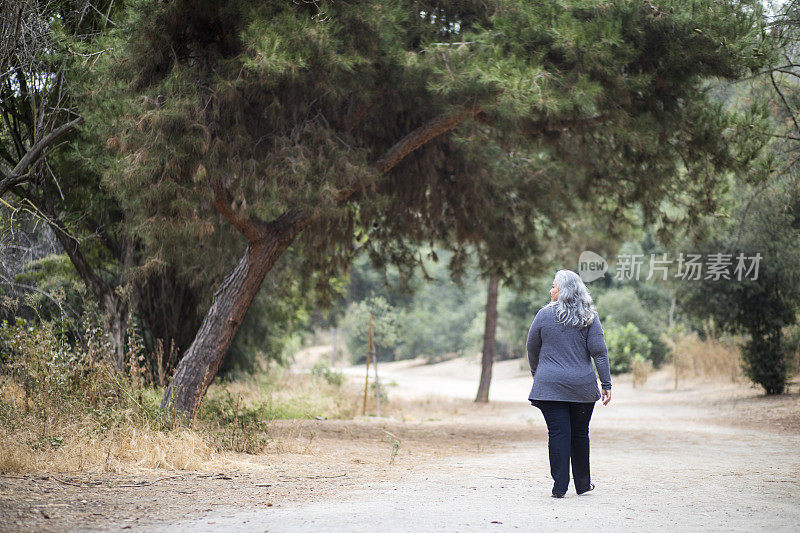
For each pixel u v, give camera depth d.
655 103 17.14
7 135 21.08
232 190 15.36
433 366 105.19
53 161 20.64
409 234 22.64
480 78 14.66
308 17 14.02
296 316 41.91
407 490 9.89
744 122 16.78
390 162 18.08
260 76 14.16
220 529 7.16
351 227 20.80
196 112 14.30
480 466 13.22
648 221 21.75
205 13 14.83
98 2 18.80
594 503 8.87
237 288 17.02
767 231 28.58
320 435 18.94
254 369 39.19
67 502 8.34
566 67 15.87
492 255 23.69
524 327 79.00
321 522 7.54
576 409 9.61
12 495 8.44
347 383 53.81
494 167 21.27
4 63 16.86
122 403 14.23
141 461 11.30
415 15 16.81
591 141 20.28
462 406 40.12
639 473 12.21
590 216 28.48
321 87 15.87
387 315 43.88
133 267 20.91
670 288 36.41
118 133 14.16
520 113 14.87
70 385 14.13
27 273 23.02
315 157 15.79
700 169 18.80
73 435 11.88
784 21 17.28
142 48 14.68
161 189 14.00
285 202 15.30
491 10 16.48
